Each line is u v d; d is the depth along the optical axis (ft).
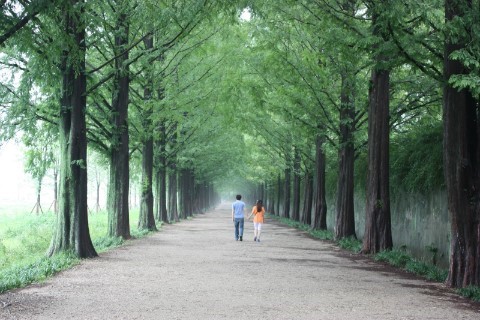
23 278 29.58
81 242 43.19
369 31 41.24
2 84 44.91
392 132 68.69
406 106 58.65
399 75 58.90
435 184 47.16
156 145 102.89
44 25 25.99
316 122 67.10
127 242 59.77
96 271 35.22
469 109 32.30
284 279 33.37
